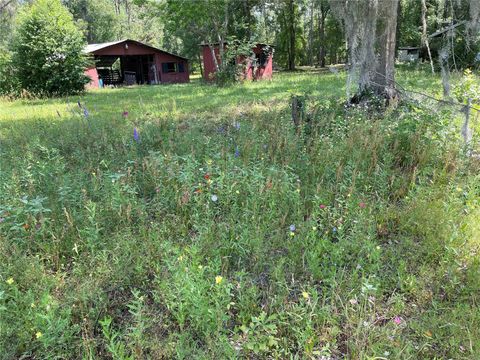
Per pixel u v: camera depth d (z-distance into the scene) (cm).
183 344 219
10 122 885
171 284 255
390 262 298
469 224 322
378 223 349
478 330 225
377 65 693
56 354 221
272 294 263
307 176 424
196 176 402
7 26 2231
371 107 644
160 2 2100
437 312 248
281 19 3309
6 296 248
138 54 2584
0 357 215
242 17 2708
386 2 672
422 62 1886
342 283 265
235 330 225
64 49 1631
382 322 243
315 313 235
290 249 304
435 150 452
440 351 220
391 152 471
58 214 352
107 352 224
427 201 364
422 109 544
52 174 436
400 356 210
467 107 471
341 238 304
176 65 2741
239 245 301
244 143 508
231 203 375
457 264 280
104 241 318
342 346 227
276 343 215
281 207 365
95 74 2364
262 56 2155
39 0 1650
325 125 567
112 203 352
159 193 391
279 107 927
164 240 316
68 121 809
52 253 309
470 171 427
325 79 1752
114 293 273
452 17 767
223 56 1906
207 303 236
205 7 1834
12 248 303
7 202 354
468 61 1114
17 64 1633
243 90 1441
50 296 249
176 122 748
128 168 423
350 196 355
